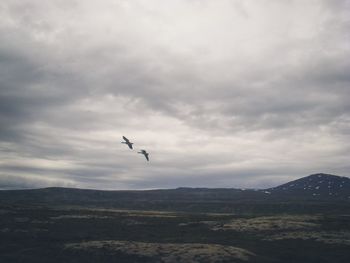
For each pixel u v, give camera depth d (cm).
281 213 14275
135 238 7606
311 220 9406
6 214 10425
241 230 8238
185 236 7806
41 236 7862
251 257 5766
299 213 14075
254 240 7219
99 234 8100
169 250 6044
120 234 8119
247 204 17638
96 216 10962
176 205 18762
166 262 5481
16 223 9300
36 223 9381
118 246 6356
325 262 5559
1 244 7000
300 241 7000
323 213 13750
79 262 5606
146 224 9544
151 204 19438
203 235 7862
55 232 8331
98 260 5672
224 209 16412
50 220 9900
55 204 18688
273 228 8325
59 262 5638
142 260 5597
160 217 11000
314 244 6750
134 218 10688
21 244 7012
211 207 17312
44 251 6356
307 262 5588
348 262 5534
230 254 5778
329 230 8031
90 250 6206
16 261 5728
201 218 10775
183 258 5606
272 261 5594
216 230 8369
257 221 9231
